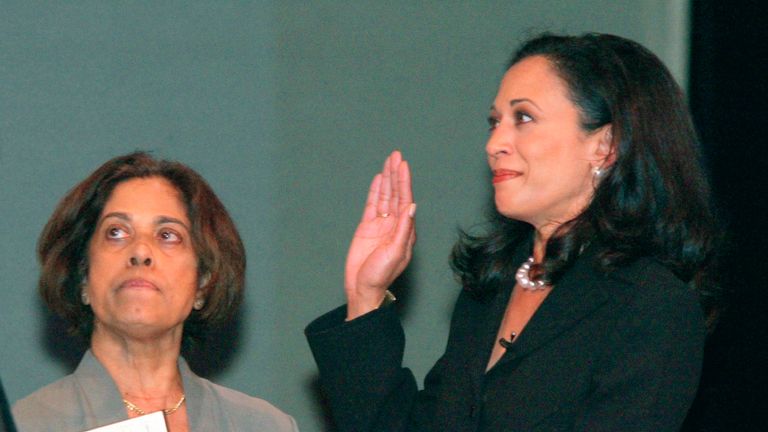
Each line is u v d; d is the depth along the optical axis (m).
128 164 10.38
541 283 9.73
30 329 15.00
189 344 10.65
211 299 10.36
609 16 16.25
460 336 10.18
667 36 16.08
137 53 15.62
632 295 9.13
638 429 8.70
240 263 10.52
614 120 9.45
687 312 8.96
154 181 10.25
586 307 9.28
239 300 10.55
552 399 9.12
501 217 10.41
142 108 15.59
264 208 16.03
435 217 16.28
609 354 9.04
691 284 9.48
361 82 16.31
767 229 15.67
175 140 15.68
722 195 15.72
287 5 16.16
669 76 9.74
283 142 16.12
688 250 9.41
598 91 9.50
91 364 9.80
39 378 14.95
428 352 16.19
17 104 15.20
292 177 16.14
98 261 9.81
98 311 9.76
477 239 10.47
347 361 9.95
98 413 9.58
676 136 9.55
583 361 9.16
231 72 15.95
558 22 16.33
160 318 9.70
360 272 10.03
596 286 9.31
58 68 15.35
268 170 16.06
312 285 16.12
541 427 9.07
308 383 16.02
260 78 16.06
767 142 15.70
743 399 15.76
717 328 15.76
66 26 15.41
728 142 15.79
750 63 15.73
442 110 16.39
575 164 9.53
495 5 16.41
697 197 9.53
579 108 9.51
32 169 15.18
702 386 15.78
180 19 15.80
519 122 9.68
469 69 16.41
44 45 15.33
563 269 9.48
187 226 10.16
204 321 10.47
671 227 9.38
